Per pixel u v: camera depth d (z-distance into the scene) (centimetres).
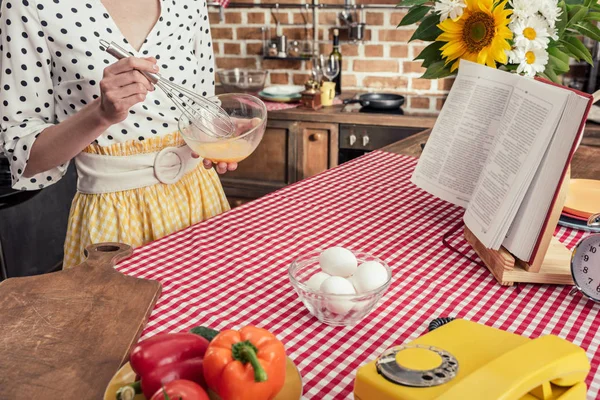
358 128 290
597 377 81
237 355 65
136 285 101
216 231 129
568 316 97
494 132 121
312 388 79
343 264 97
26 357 82
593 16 131
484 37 121
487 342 73
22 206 228
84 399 74
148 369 67
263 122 129
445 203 148
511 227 108
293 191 156
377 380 66
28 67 136
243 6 340
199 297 101
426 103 311
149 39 148
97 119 123
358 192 156
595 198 140
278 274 110
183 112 131
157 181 151
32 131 135
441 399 61
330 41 337
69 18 137
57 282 102
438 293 104
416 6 139
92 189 148
